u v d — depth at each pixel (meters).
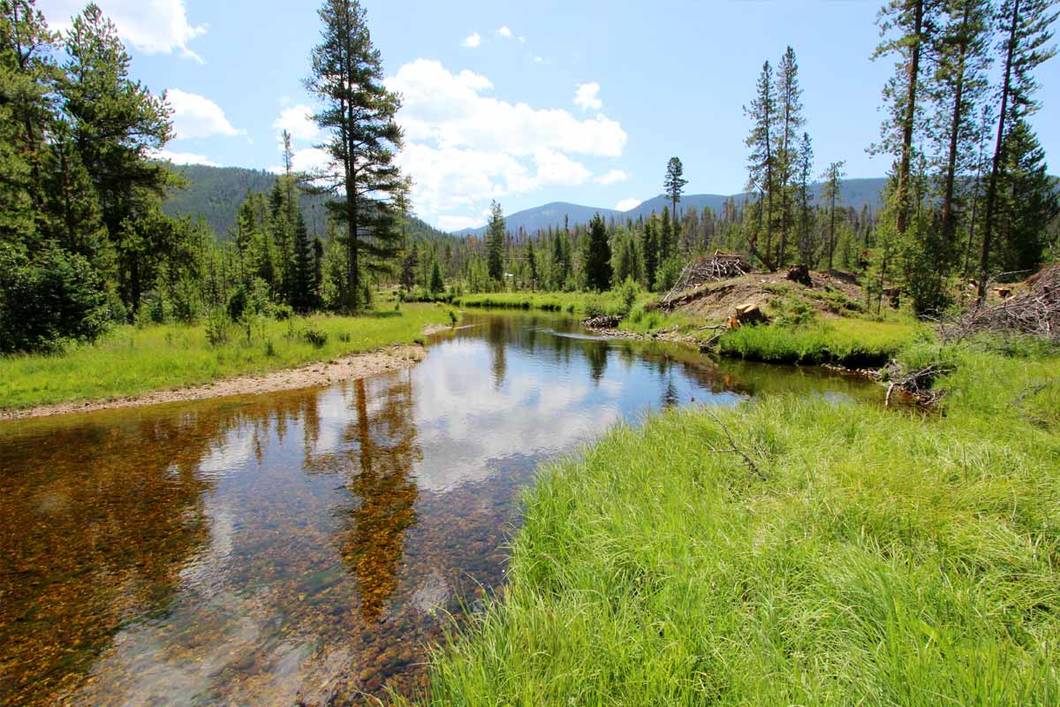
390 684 3.20
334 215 29.06
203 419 9.54
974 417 7.69
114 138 22.69
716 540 3.62
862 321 20.69
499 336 25.38
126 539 5.09
